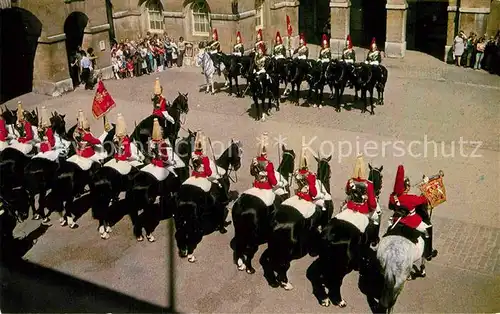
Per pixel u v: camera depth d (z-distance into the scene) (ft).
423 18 114.62
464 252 37.68
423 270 34.81
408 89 77.30
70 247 40.16
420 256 30.53
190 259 37.68
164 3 97.45
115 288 35.01
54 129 46.34
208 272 36.47
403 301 32.63
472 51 86.99
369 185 31.32
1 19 80.43
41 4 76.33
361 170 31.53
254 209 33.19
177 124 53.83
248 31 95.20
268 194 34.24
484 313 31.32
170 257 38.45
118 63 89.25
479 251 37.70
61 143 44.04
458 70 86.99
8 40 81.30
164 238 41.11
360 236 30.76
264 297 33.55
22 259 38.65
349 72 66.18
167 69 95.14
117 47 91.04
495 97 72.08
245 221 33.30
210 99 76.07
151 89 82.07
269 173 34.12
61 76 81.61
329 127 62.80
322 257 30.86
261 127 63.67
